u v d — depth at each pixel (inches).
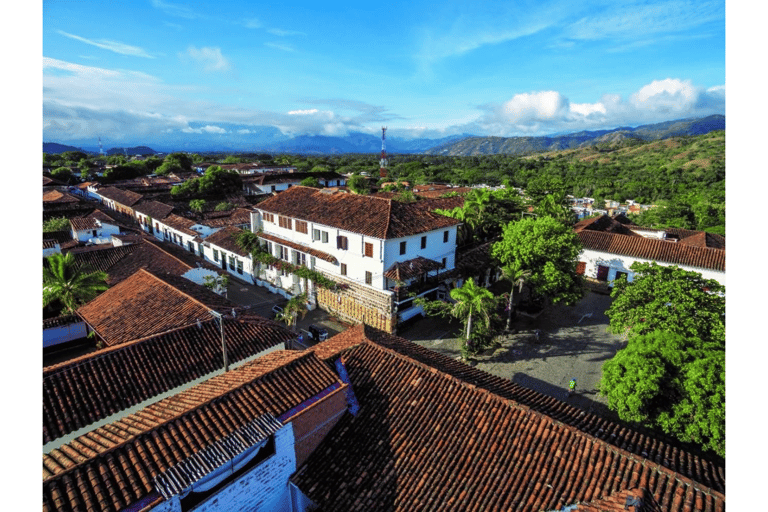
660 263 1483.8
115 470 367.9
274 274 1546.5
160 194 3169.3
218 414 450.6
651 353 634.8
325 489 478.9
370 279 1202.6
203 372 702.5
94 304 988.6
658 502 392.5
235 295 1537.9
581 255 1679.4
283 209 1440.7
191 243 1985.7
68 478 351.9
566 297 1181.7
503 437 499.5
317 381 543.2
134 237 1695.4
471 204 1740.9
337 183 4173.2
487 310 1066.1
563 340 1206.3
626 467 435.8
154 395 635.5
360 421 556.4
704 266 1413.6
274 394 500.7
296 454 500.7
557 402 607.2
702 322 776.9
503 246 1226.6
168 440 407.8
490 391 563.5
